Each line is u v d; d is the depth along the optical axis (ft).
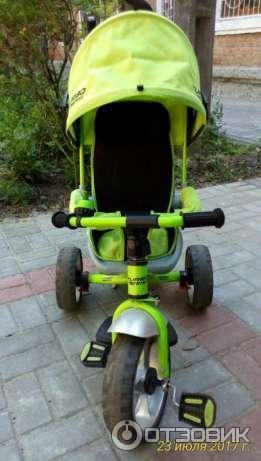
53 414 6.75
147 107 8.50
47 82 14.82
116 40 6.96
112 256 8.16
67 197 15.49
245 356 7.84
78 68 7.34
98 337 6.88
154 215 5.46
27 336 8.58
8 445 6.26
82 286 8.93
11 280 10.59
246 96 36.19
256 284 10.10
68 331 8.69
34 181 16.28
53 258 11.59
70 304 8.96
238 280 10.26
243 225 13.21
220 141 20.08
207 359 7.78
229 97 35.99
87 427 6.51
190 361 7.73
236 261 11.12
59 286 8.75
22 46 13.62
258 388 7.12
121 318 5.65
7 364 7.84
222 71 43.93
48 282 10.48
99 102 6.42
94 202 8.52
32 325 8.91
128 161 8.83
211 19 18.02
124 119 8.61
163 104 8.45
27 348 8.24
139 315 5.65
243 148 19.99
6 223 13.87
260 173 17.88
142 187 8.95
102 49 6.98
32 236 12.91
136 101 8.38
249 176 17.63
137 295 5.95
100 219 5.59
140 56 6.79
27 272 10.94
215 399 6.89
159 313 5.93
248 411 6.68
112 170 8.88
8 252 12.01
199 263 8.57
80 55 7.32
